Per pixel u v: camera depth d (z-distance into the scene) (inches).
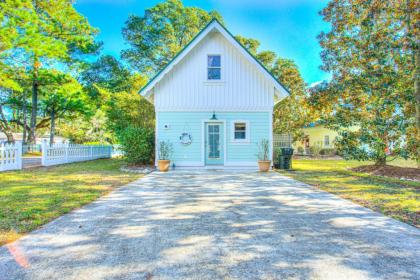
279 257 122.0
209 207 212.7
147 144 505.0
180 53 487.5
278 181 347.6
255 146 502.3
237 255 123.8
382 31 417.1
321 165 601.0
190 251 128.2
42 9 661.3
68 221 172.9
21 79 822.5
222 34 491.8
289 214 192.9
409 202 227.8
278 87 492.4
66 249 129.7
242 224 169.6
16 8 531.2
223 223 171.5
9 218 175.0
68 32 719.1
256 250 129.6
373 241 141.8
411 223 171.8
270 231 156.8
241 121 502.9
